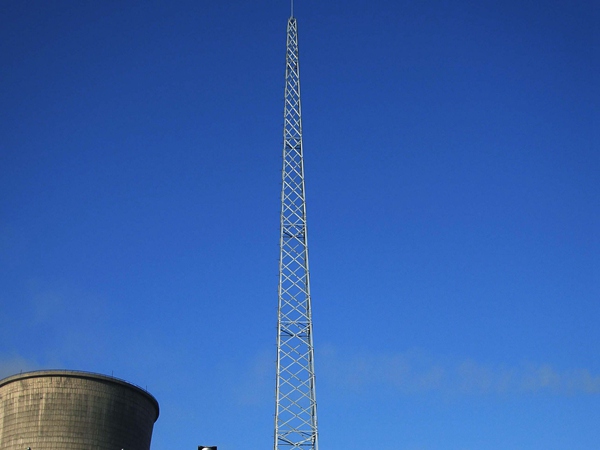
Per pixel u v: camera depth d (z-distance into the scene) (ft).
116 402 502.38
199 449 256.93
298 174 327.88
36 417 483.92
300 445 278.46
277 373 288.92
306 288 304.91
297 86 347.97
